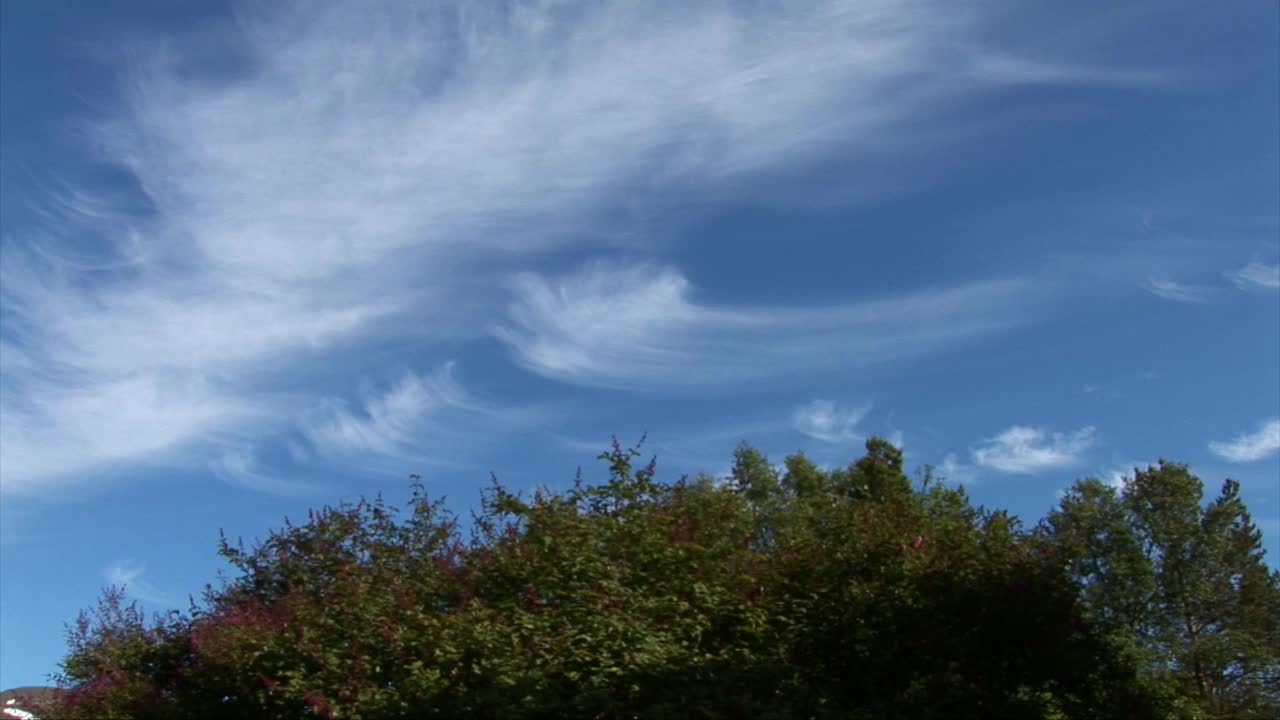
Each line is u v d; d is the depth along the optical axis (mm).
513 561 11617
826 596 11602
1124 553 30719
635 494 12695
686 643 10516
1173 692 12914
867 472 26109
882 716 10320
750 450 31344
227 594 13766
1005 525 12312
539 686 9539
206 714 12195
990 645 11211
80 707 12492
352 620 11023
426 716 9711
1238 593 30266
